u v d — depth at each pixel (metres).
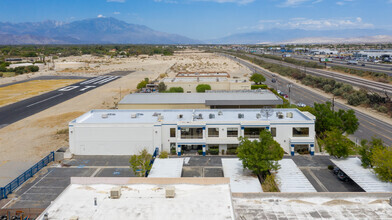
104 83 136.62
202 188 23.72
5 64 198.50
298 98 104.06
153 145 50.16
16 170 46.97
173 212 20.72
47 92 116.00
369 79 139.12
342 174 40.91
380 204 23.39
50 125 72.94
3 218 33.28
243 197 24.44
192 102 66.00
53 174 43.66
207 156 49.62
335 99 102.81
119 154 50.56
